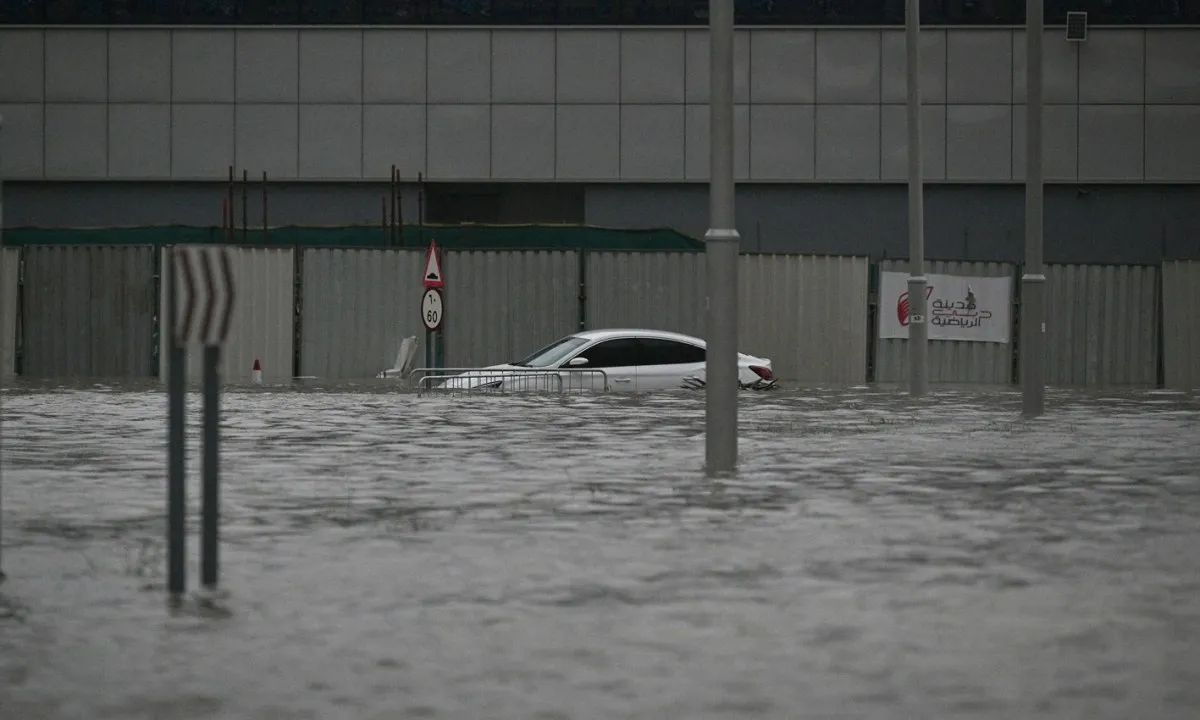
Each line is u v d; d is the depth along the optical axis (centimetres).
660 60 12581
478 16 12581
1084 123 12638
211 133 12625
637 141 12619
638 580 2469
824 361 10469
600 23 12594
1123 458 4450
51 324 10194
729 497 3512
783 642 2027
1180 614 2208
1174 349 10688
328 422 5825
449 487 3709
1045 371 10788
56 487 3691
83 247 10156
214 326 2381
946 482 3816
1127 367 10769
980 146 12581
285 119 12612
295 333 10156
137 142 12625
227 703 1733
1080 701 1731
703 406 6762
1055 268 10725
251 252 10075
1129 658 1939
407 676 1852
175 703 1733
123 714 1689
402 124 12612
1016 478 3909
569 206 12800
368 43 12594
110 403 7019
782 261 10450
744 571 2550
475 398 7412
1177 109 12612
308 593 2367
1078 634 2077
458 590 2389
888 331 10550
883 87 12581
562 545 2820
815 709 1697
